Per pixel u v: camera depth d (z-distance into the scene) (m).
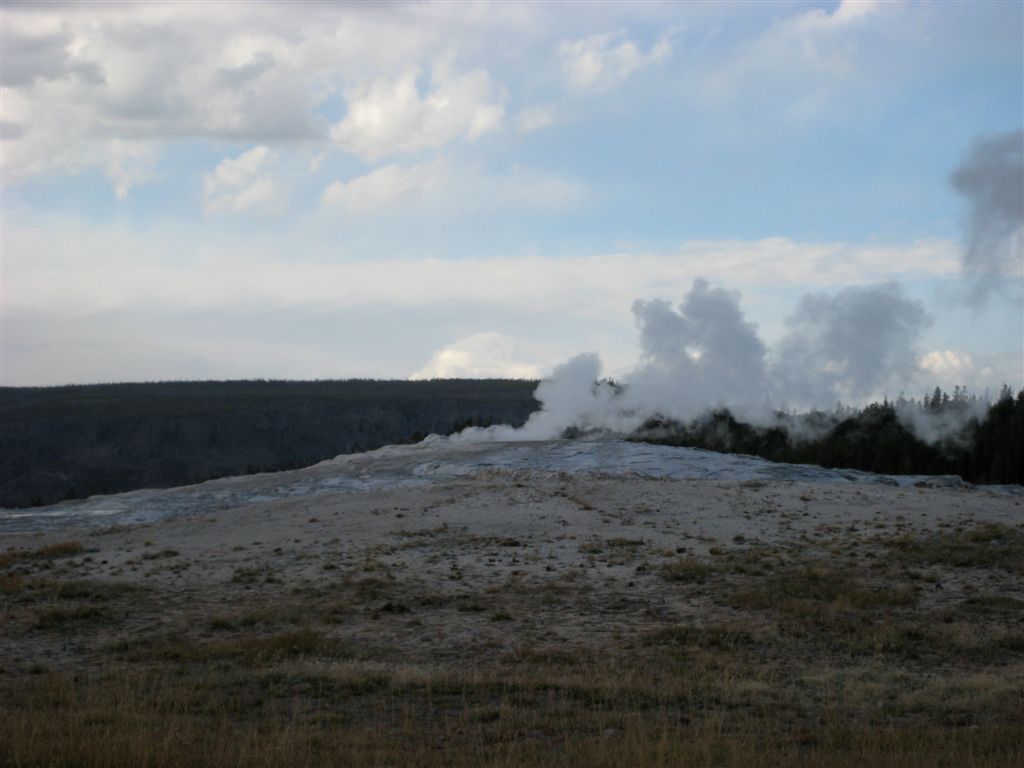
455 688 17.70
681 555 32.38
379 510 40.72
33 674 19.50
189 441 168.25
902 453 88.69
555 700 17.06
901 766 12.98
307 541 35.44
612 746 13.95
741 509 40.62
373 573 29.73
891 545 33.00
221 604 26.22
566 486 45.53
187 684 18.09
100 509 48.53
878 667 19.78
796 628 22.73
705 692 17.56
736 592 26.62
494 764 12.88
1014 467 81.44
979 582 27.70
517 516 38.97
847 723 15.71
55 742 13.14
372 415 189.75
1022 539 33.19
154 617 24.78
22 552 35.38
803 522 38.28
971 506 41.72
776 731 15.29
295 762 12.95
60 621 24.06
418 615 24.72
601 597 26.55
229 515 42.22
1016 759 13.48
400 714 16.30
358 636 22.64
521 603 25.88
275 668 19.09
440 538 35.47
